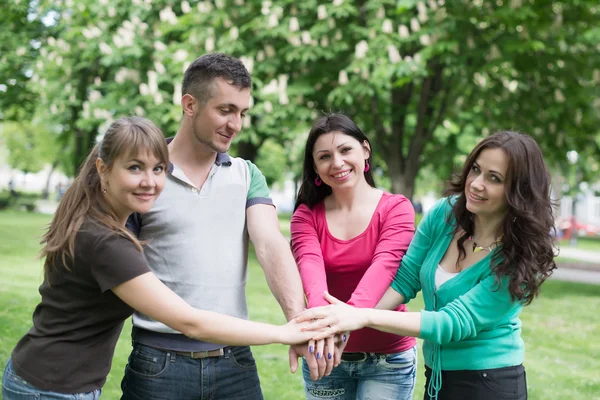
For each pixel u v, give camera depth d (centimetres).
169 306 213
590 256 1966
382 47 957
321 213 292
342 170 277
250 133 1021
